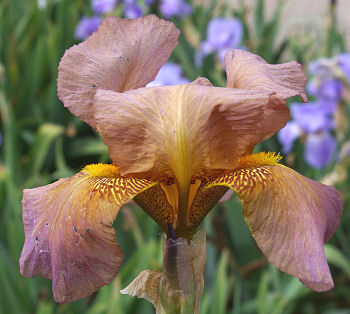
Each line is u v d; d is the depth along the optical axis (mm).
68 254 301
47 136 818
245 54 351
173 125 305
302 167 804
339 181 676
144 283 338
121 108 308
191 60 942
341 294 738
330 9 861
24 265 319
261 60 350
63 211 310
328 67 729
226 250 589
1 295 542
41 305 498
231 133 306
